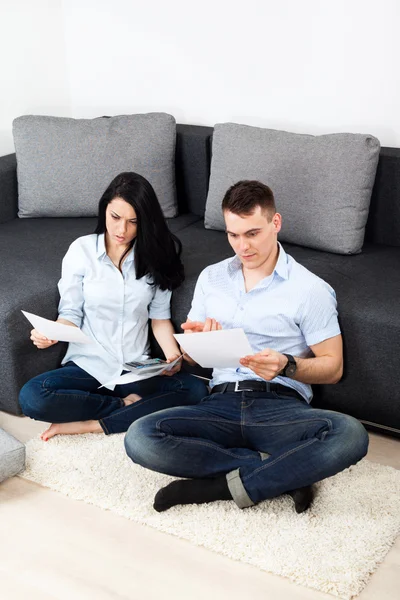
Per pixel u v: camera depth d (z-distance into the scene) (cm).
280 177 298
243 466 218
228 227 229
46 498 229
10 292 270
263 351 221
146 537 212
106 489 230
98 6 365
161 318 275
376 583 193
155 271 262
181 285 275
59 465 242
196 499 219
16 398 270
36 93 375
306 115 330
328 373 235
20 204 341
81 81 386
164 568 201
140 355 270
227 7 332
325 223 290
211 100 352
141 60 364
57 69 382
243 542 207
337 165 288
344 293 258
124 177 253
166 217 339
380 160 295
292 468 211
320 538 206
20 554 207
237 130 314
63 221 336
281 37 323
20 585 196
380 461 242
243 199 224
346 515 215
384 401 250
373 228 304
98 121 338
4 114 364
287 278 238
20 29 360
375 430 259
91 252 265
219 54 341
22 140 336
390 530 209
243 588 193
